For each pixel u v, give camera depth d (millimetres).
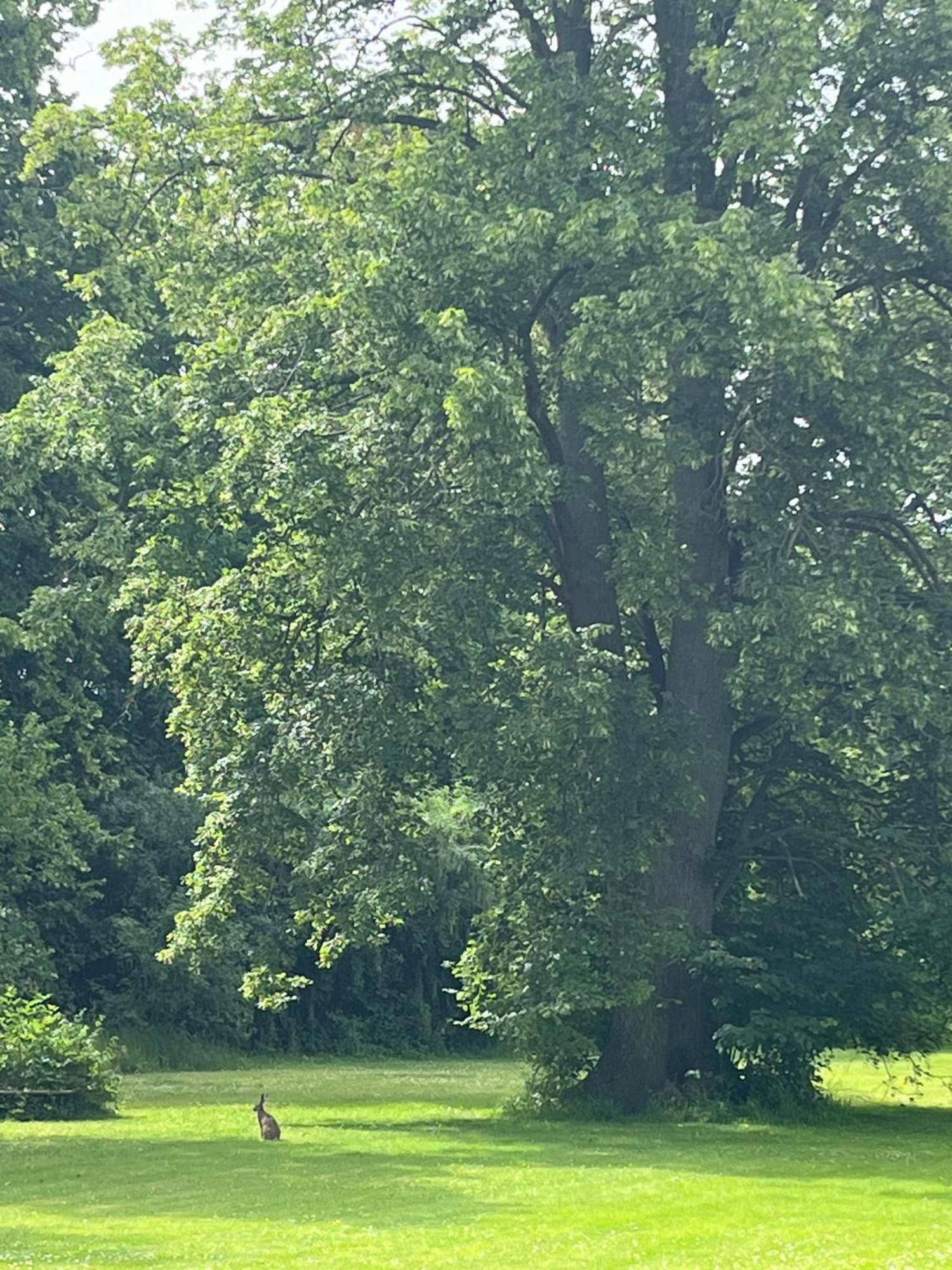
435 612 23938
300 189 27547
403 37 27172
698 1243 12828
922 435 25359
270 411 23453
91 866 42781
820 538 24156
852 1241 12961
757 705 25656
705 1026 25469
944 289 25969
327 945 25734
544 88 24547
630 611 26750
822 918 25922
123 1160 19078
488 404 21234
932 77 24641
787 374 22719
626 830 23703
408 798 26703
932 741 24750
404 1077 38312
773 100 22906
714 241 21344
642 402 24109
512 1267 11547
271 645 24625
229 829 24641
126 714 44031
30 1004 26984
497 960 25844
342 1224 13906
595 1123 23969
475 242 22719
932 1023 25875
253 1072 40500
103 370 26609
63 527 34000
